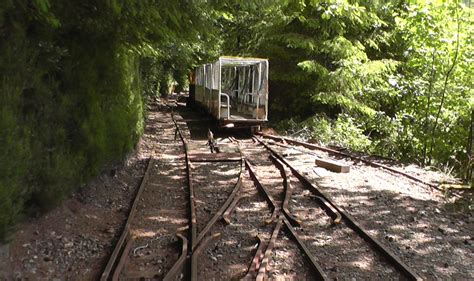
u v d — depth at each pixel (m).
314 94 19.52
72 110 7.25
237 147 13.88
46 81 6.44
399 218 7.54
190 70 38.34
